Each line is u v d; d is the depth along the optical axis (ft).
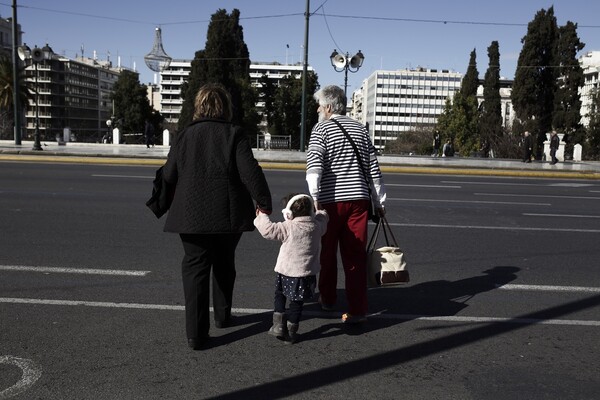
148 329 15.11
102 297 17.71
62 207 34.99
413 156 118.83
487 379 12.53
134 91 274.36
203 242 13.65
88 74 463.01
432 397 11.60
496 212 38.24
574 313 17.26
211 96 14.10
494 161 98.12
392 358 13.64
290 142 139.85
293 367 12.98
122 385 11.79
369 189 15.81
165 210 14.78
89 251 23.79
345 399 11.43
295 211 14.26
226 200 13.50
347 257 15.70
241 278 20.38
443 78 588.91
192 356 13.44
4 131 182.19
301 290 14.05
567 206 42.42
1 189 42.45
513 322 16.38
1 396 11.16
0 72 207.21
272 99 212.64
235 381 12.16
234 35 205.87
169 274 20.51
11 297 17.48
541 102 158.71
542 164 92.89
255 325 15.75
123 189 44.34
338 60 95.96
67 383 11.82
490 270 22.43
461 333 15.43
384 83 590.14
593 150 157.69
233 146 13.65
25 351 13.43
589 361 13.64
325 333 15.29
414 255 24.86
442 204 41.52
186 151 13.65
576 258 24.75
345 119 15.84
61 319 15.67
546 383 12.37
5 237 26.16
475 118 219.20
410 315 16.92
